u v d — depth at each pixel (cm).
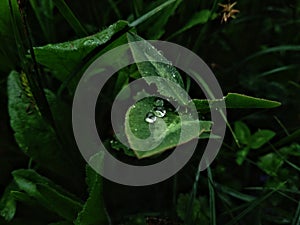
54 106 34
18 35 31
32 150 33
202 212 33
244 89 37
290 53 39
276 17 41
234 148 35
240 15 40
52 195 31
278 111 37
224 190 34
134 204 36
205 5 36
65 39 39
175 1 33
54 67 32
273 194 34
